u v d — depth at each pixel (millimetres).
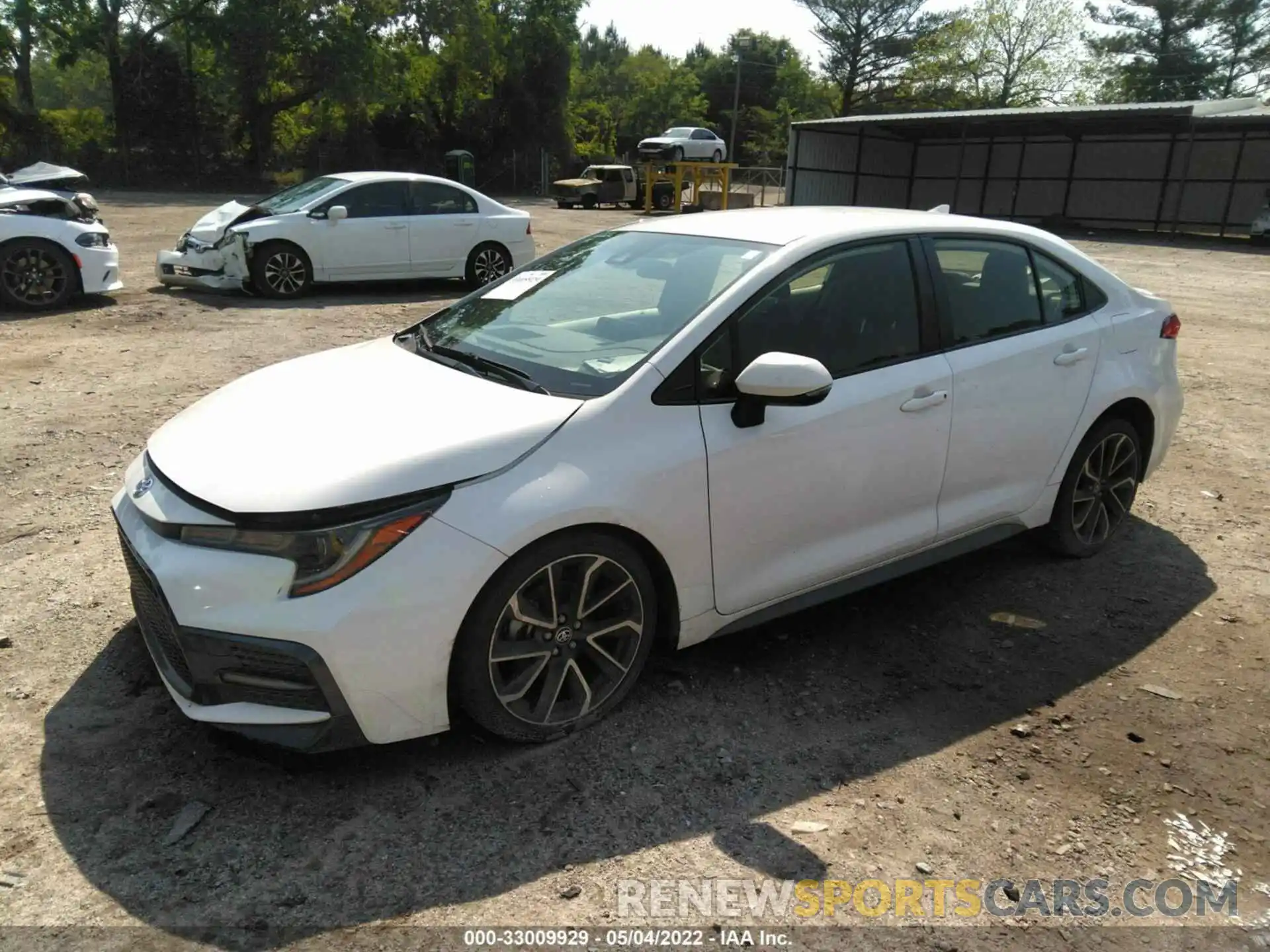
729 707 3234
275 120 42500
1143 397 4414
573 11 46812
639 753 2959
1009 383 3859
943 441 3662
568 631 2914
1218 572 4414
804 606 3473
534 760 2910
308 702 2586
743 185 43969
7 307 10281
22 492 4973
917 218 3857
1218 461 6098
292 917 2299
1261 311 12922
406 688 2629
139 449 5695
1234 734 3160
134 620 3670
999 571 4395
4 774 2781
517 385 3115
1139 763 3000
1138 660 3621
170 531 2678
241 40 36594
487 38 43875
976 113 30094
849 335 3473
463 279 12727
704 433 3043
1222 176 30469
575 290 3707
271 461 2730
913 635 3795
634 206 36125
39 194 10664
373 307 11133
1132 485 4605
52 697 3164
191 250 11555
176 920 2283
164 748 2924
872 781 2871
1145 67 55906
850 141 35344
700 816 2689
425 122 46000
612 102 81250
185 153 38219
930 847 2605
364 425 2875
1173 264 20234
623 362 3094
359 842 2553
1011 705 3312
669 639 3205
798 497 3285
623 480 2859
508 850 2535
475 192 12609
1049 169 34375
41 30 36219
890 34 59281
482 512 2654
